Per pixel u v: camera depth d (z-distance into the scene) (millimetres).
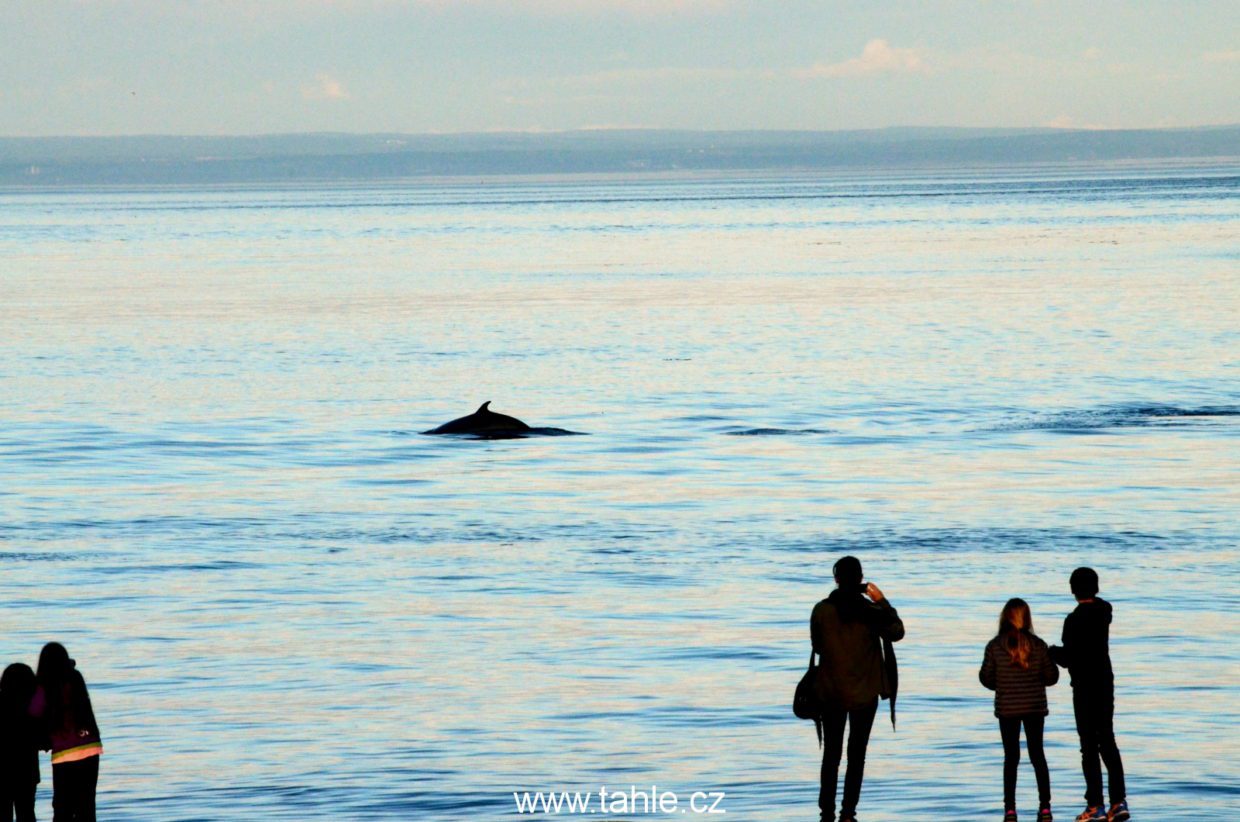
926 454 168375
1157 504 137500
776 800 63406
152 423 199375
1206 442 173250
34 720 54969
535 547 122625
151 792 65875
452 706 79188
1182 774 65625
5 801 54969
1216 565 112375
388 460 169375
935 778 66125
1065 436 179750
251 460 170250
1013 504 138375
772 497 143875
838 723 59344
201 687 83562
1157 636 92188
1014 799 59625
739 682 83312
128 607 103438
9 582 111438
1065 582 107375
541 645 92000
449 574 112750
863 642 59188
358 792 65312
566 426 194750
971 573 110750
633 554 119188
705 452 172000
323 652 91000
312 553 121125
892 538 123938
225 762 70188
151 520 135875
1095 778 60031
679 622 97375
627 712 77625
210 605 103750
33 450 178000
